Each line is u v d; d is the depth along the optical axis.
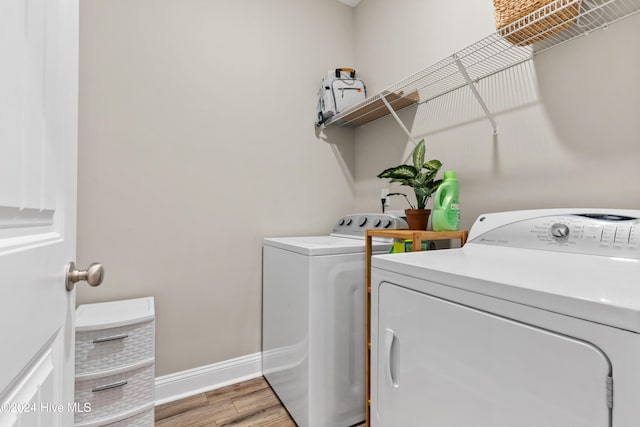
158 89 1.70
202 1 1.84
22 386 0.42
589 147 1.12
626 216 0.86
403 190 1.98
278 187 2.09
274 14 2.10
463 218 1.58
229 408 1.61
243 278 1.94
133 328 1.32
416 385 0.83
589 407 0.50
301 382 1.43
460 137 1.60
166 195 1.71
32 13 0.45
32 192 0.46
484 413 0.65
